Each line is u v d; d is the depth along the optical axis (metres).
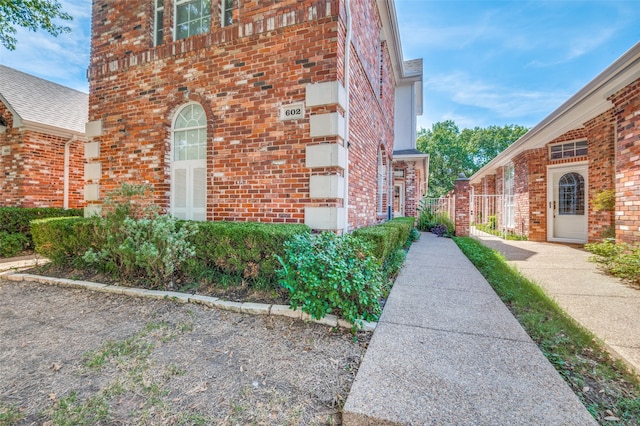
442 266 5.89
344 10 4.82
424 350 2.53
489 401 1.86
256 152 5.00
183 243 4.12
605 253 5.89
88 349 2.74
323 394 2.07
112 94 6.23
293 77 4.79
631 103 5.56
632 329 3.03
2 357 2.62
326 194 4.48
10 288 4.58
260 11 5.00
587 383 2.18
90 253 4.37
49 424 1.84
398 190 14.80
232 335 2.94
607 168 7.32
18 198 8.70
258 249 3.95
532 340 2.75
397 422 1.70
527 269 5.86
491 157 42.78
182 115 5.80
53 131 9.22
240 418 1.86
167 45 5.69
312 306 3.04
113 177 6.19
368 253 3.66
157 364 2.47
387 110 10.51
